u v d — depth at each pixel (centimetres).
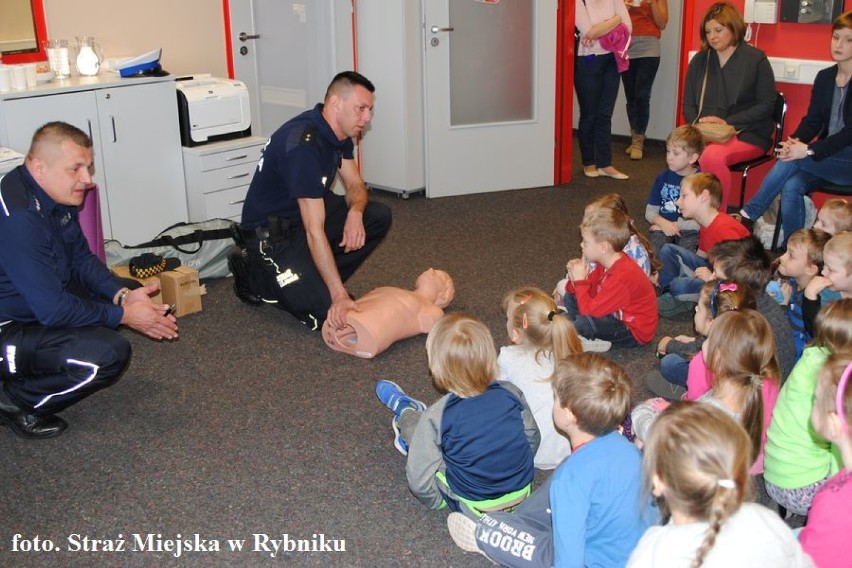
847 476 176
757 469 248
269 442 292
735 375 223
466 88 588
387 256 474
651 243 431
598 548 195
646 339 351
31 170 290
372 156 603
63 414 312
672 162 427
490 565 232
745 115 486
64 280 309
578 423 200
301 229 380
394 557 236
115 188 459
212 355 358
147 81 458
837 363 177
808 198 471
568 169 626
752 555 151
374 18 569
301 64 591
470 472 232
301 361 352
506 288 423
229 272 448
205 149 475
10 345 287
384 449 288
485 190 605
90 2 481
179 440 294
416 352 358
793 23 499
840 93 450
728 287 269
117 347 293
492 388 236
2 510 256
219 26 552
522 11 585
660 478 163
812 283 296
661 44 712
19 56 454
